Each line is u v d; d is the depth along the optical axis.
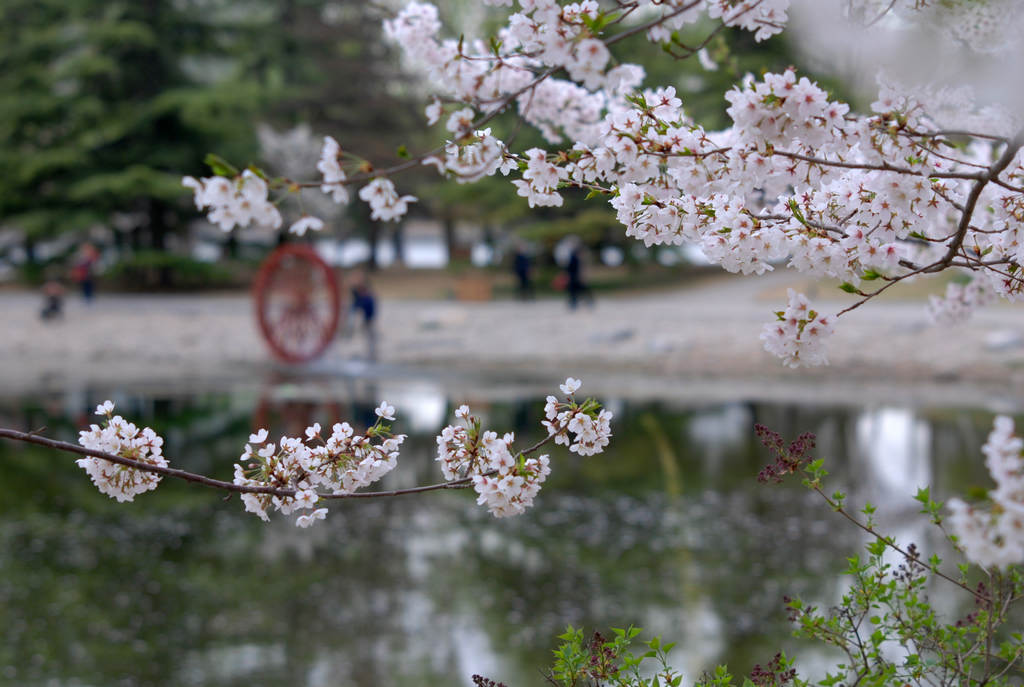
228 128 43.06
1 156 41.94
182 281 47.19
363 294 25.22
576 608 9.68
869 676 3.27
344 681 8.16
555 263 45.69
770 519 12.26
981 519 1.72
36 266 43.78
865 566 3.38
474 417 2.89
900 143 2.56
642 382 22.25
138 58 43.00
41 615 9.87
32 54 43.00
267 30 46.88
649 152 2.74
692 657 8.09
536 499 13.69
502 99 2.64
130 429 2.81
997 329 23.86
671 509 12.91
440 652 8.75
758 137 2.46
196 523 13.34
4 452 17.36
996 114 3.11
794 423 17.42
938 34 2.46
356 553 11.87
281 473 2.88
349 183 2.49
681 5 2.48
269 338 24.89
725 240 2.80
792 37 2.59
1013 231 2.95
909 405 18.75
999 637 5.36
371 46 47.09
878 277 2.73
